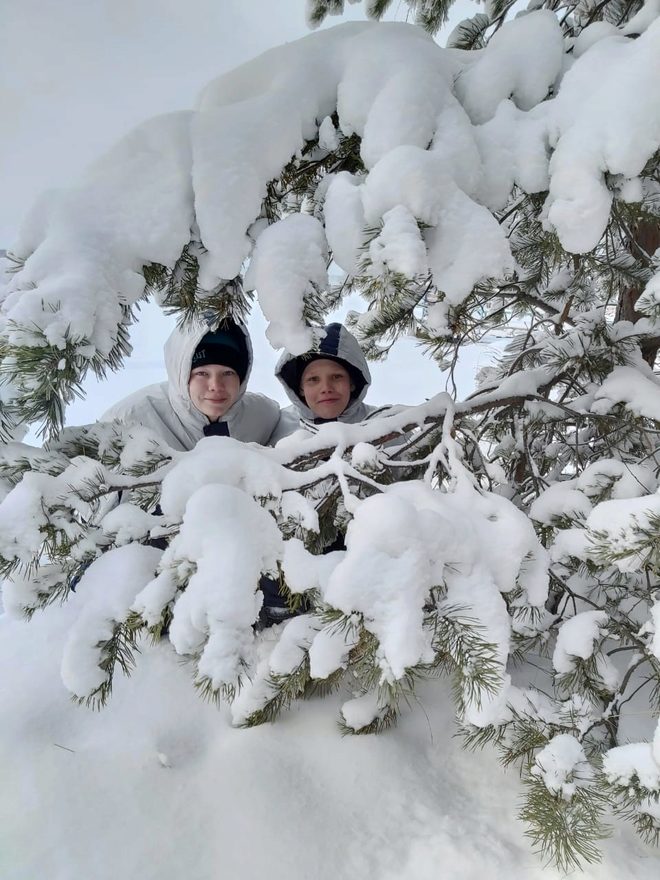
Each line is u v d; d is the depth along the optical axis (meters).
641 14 1.21
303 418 2.52
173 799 1.36
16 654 1.97
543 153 1.06
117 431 1.25
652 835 1.23
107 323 0.97
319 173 1.37
